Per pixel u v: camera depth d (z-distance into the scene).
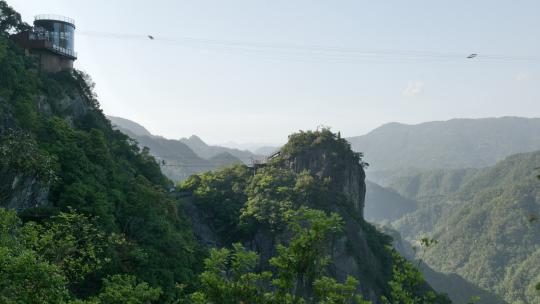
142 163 103.06
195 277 66.25
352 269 102.88
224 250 25.62
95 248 45.88
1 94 62.16
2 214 28.67
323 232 24.92
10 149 43.62
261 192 114.06
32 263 23.33
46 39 91.62
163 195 83.44
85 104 96.62
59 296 24.59
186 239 82.44
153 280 56.12
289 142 140.25
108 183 67.88
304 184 114.19
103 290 41.84
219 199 118.12
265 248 104.38
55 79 91.06
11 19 95.38
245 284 24.66
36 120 64.75
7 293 22.06
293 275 24.61
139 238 65.06
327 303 22.66
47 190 55.06
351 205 123.69
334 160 130.50
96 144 74.75
